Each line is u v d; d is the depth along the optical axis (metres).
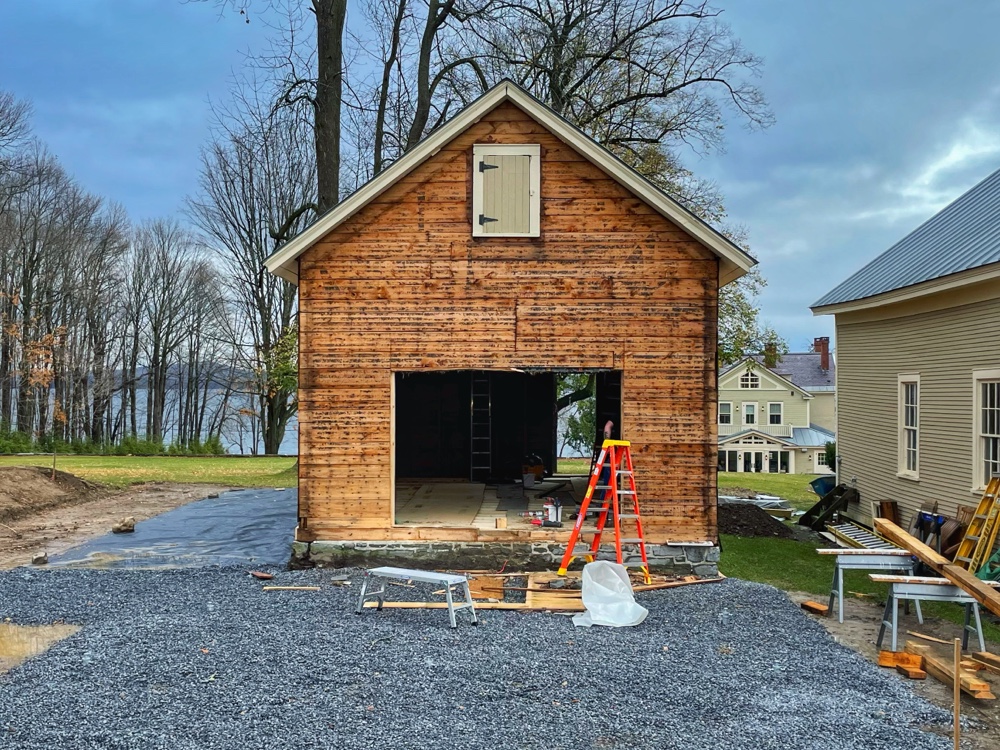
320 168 20.86
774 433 52.44
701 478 11.38
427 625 8.75
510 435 18.50
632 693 6.70
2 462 26.80
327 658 7.43
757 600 10.20
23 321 43.03
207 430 57.44
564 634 8.49
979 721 6.32
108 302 46.88
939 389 13.82
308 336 11.55
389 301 11.55
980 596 7.58
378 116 23.42
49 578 11.19
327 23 20.42
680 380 11.43
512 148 11.50
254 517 17.14
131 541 14.34
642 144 23.28
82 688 6.58
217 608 9.44
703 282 11.44
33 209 43.25
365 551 11.49
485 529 11.45
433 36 22.31
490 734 5.79
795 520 19.05
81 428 48.38
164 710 6.13
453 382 18.45
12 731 5.72
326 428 11.54
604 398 17.75
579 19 21.92
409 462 18.42
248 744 5.55
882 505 15.52
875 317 16.67
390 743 5.60
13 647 7.94
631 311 11.45
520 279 11.51
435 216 11.54
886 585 11.75
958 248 13.59
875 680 7.21
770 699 6.64
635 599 10.09
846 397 18.34
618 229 11.47
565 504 14.05
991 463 12.20
